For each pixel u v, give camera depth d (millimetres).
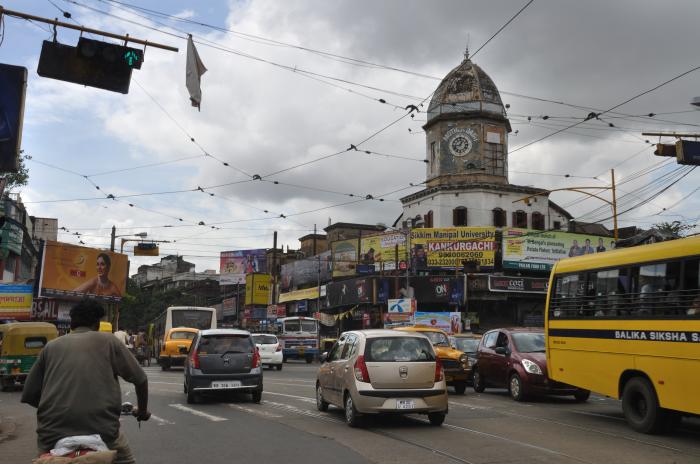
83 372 4137
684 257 9375
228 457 7859
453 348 17141
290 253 77188
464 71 48688
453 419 11414
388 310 39719
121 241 40469
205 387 13820
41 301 36375
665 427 9711
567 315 12164
